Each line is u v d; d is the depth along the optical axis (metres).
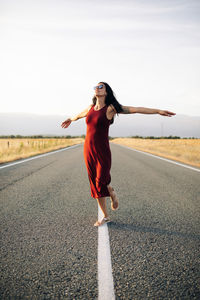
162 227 2.80
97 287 1.64
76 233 2.57
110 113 2.65
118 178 6.25
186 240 2.45
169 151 16.86
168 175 6.82
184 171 7.67
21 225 2.79
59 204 3.72
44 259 2.01
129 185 5.36
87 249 2.20
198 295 1.57
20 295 1.54
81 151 16.66
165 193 4.62
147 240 2.43
